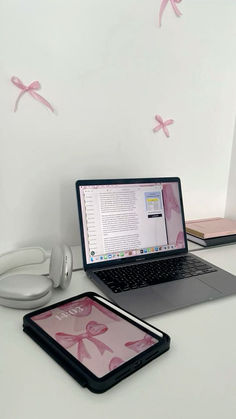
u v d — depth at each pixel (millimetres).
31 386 438
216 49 1050
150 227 900
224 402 427
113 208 851
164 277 774
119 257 845
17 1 735
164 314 627
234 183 1207
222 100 1118
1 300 620
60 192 911
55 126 856
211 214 1242
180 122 1059
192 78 1035
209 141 1140
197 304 669
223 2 1011
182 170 1116
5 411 396
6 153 813
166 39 952
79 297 651
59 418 390
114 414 400
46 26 780
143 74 944
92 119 902
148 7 897
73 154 902
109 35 863
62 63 821
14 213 862
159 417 399
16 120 804
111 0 841
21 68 778
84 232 803
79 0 801
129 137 975
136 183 894
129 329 548
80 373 446
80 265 847
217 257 945
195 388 448
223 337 564
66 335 524
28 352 504
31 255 811
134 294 684
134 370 471
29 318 560
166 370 480
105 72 885
